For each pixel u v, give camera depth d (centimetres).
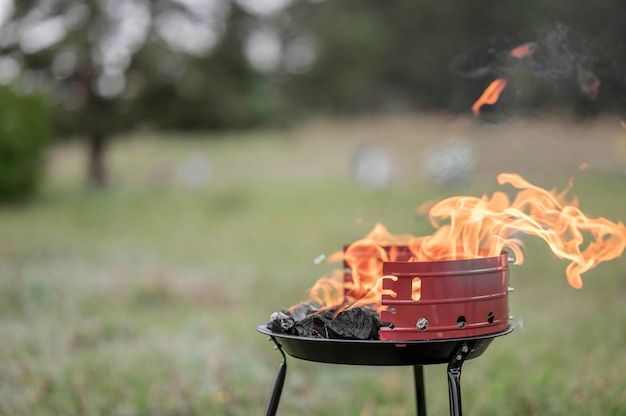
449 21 3097
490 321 287
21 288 759
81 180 2195
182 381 497
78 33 1980
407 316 275
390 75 3531
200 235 1211
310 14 3866
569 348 555
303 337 280
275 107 2372
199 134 2303
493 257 286
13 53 1998
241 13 2162
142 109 2098
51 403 459
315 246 1055
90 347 588
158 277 845
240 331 632
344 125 2953
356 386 507
